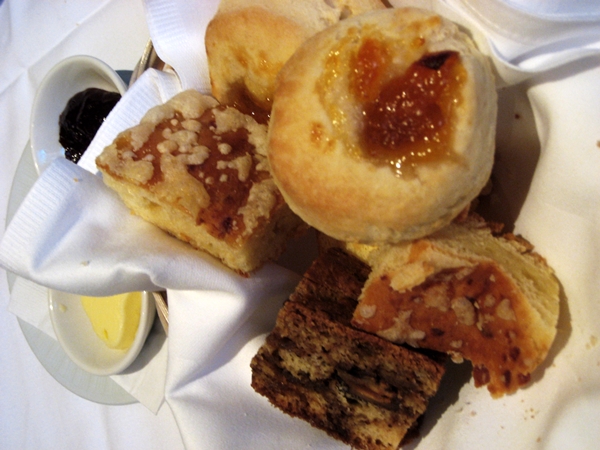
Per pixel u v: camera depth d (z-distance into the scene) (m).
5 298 0.32
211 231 0.22
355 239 0.19
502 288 0.19
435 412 0.22
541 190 0.19
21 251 0.21
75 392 0.29
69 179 0.22
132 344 0.27
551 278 0.19
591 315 0.18
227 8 0.22
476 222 0.20
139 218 0.23
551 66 0.17
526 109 0.19
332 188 0.18
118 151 0.22
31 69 0.33
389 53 0.17
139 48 0.32
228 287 0.22
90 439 0.29
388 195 0.17
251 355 0.22
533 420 0.18
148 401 0.28
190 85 0.25
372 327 0.20
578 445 0.17
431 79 0.17
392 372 0.20
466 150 0.17
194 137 0.23
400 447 0.21
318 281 0.22
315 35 0.19
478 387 0.20
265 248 0.23
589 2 0.16
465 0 0.17
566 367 0.18
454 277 0.19
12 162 0.33
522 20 0.17
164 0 0.24
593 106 0.17
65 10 0.33
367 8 0.21
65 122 0.30
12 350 0.31
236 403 0.22
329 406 0.21
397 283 0.20
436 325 0.20
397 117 0.17
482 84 0.17
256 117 0.25
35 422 0.30
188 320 0.22
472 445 0.20
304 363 0.21
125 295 0.28
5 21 0.34
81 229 0.22
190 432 0.21
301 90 0.18
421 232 0.18
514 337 0.19
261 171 0.23
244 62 0.22
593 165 0.17
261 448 0.21
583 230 0.18
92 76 0.30
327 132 0.18
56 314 0.28
